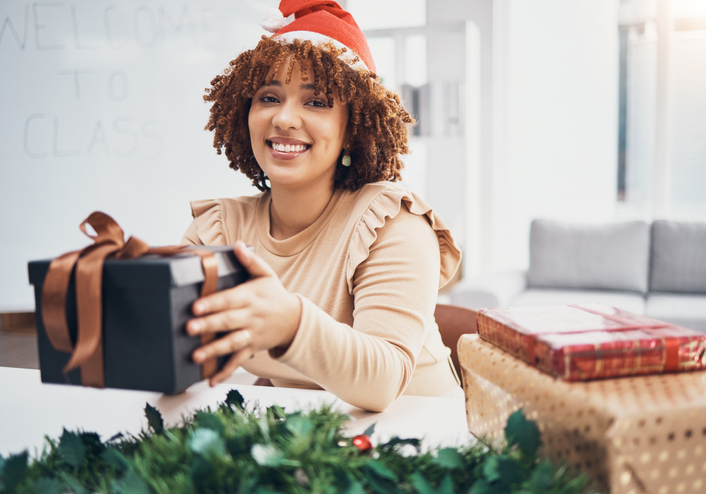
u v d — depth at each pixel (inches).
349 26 39.5
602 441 17.4
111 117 92.5
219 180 96.5
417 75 142.9
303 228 40.9
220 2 93.7
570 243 121.8
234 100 41.2
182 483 17.1
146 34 92.5
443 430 26.1
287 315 22.6
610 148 155.8
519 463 18.2
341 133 38.6
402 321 31.6
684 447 17.5
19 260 92.2
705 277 114.5
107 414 28.9
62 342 18.9
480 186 154.4
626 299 110.7
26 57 89.7
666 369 19.8
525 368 21.0
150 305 18.3
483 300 106.1
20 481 18.4
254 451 17.6
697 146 149.9
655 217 150.9
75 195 92.5
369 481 17.9
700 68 147.6
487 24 149.4
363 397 27.3
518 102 160.7
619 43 154.3
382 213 35.4
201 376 19.8
